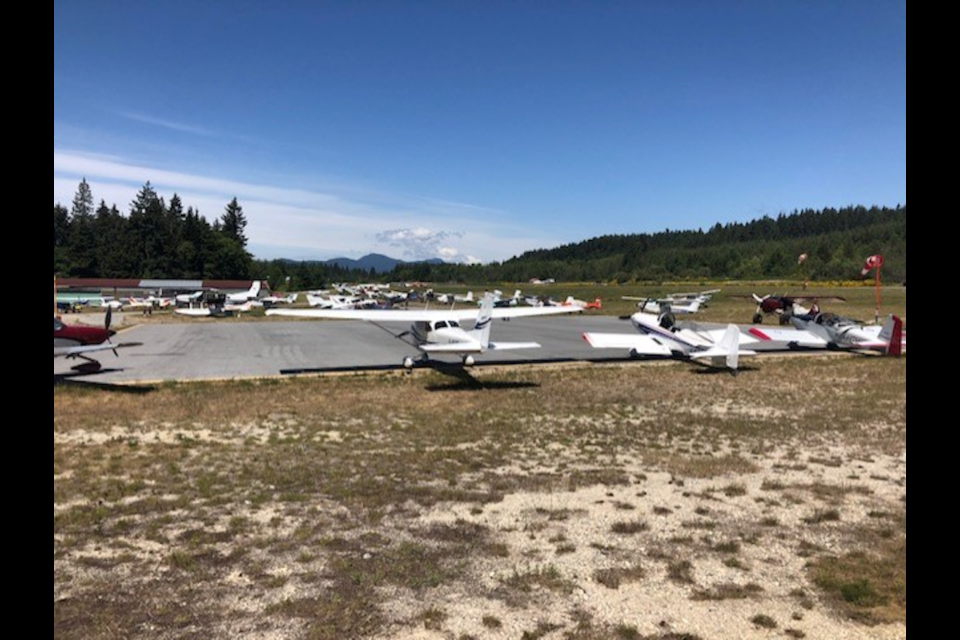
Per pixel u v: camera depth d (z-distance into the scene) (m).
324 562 6.04
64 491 7.95
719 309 51.44
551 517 7.32
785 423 12.51
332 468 9.20
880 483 8.62
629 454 10.20
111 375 18.55
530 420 12.76
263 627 4.86
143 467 9.06
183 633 4.75
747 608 5.21
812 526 7.07
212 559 6.07
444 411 13.63
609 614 5.11
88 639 4.63
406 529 6.91
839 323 24.45
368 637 4.73
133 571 5.79
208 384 17.06
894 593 5.44
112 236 121.81
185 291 97.38
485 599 5.35
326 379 18.06
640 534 6.82
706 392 16.12
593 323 43.50
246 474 8.82
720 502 7.87
